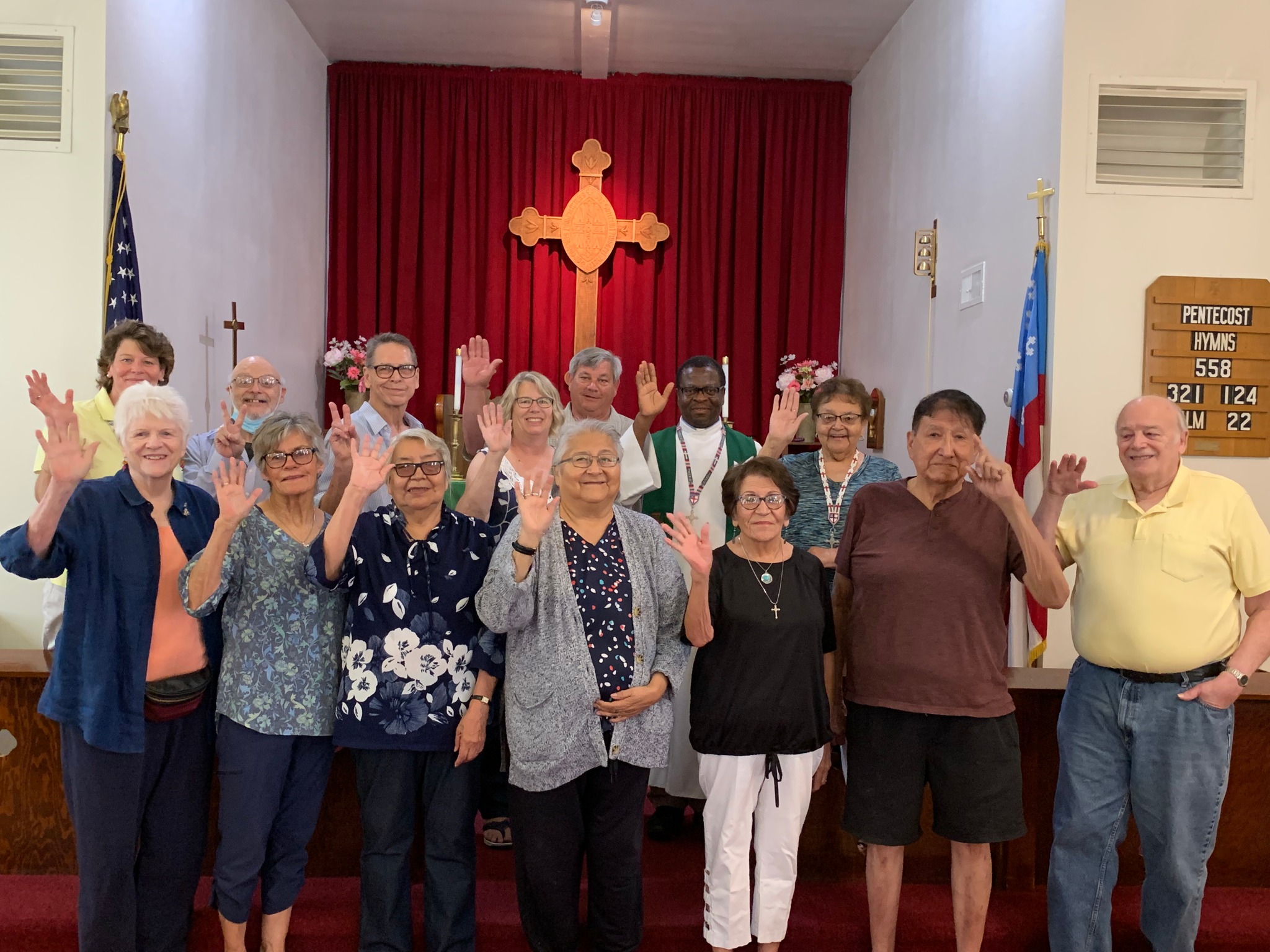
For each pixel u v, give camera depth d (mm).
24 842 2844
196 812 2422
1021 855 2941
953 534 2416
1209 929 2725
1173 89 3832
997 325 4398
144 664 2268
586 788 2410
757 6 5832
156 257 4332
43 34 3814
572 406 3537
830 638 2545
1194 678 2352
